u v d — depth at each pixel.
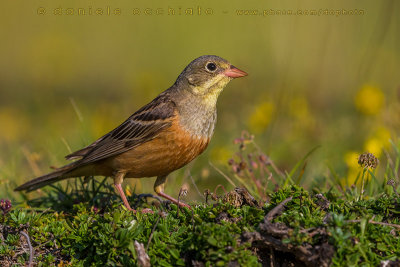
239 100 16.16
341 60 18.31
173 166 9.09
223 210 6.85
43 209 8.82
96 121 14.43
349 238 5.95
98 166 9.10
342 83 17.41
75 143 11.95
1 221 7.55
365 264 5.85
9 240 7.20
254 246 6.39
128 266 6.23
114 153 8.85
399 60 17.25
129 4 22.98
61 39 22.47
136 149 8.84
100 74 21.53
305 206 6.64
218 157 11.43
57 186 9.70
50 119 15.34
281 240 6.11
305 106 14.23
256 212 6.61
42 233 7.32
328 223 6.07
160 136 8.78
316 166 10.93
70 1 23.66
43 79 21.17
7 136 14.70
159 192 9.36
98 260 6.61
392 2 14.64
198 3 22.36
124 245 6.39
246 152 11.73
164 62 21.91
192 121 8.99
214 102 9.38
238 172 9.33
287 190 7.12
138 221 6.98
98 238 6.61
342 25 19.17
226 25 22.03
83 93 19.84
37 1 24.86
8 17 24.83
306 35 18.88
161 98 9.25
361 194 7.64
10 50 23.11
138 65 21.83
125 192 9.48
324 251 5.80
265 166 9.78
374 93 12.95
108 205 8.58
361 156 7.61
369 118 12.93
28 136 14.68
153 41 23.03
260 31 18.81
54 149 11.88
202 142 9.18
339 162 11.09
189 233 6.39
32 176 10.80
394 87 15.12
